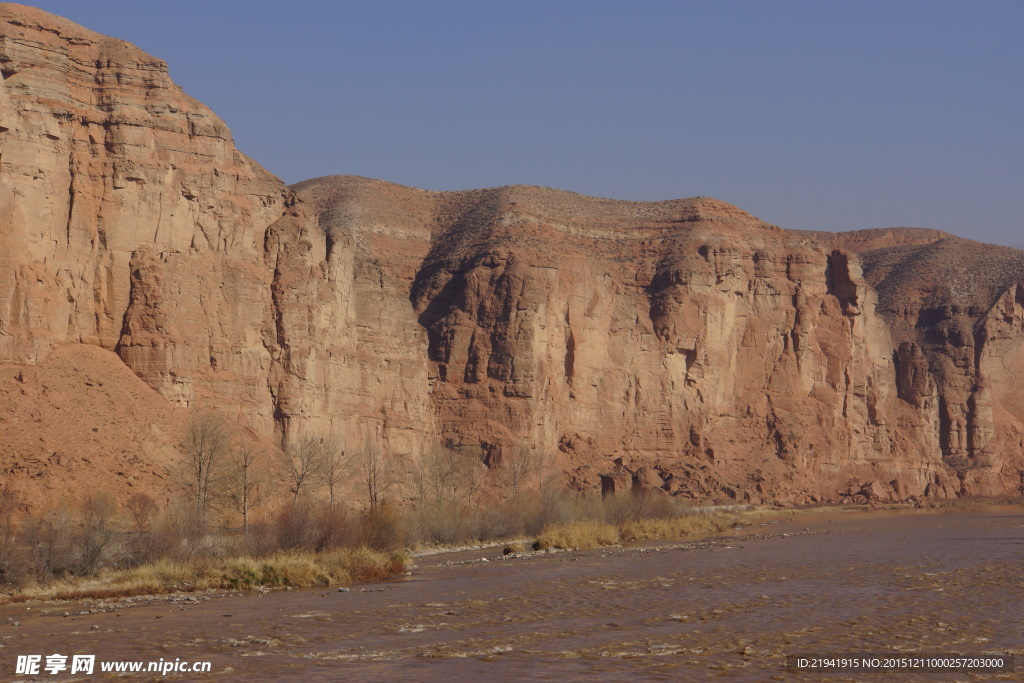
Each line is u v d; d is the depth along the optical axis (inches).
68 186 3326.8
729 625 1507.1
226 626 1572.3
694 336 5792.3
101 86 3469.5
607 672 1223.5
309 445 3329.2
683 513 4060.0
